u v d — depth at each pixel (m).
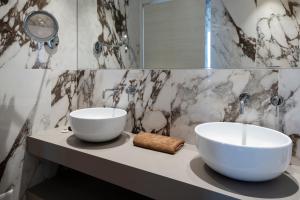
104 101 1.71
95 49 1.77
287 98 1.08
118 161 1.10
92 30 1.77
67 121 1.77
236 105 1.21
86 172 1.22
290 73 1.07
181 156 1.18
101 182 1.71
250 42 1.18
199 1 1.32
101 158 1.15
